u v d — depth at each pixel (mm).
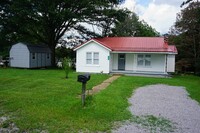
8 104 8820
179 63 28734
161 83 16656
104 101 9391
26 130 6215
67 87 13125
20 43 27344
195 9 26844
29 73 20734
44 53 30797
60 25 29906
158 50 22281
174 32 31438
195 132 6305
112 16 28250
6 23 27328
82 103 8523
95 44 22719
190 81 18922
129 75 21797
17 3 25281
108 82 15984
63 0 26781
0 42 30203
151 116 7730
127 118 7438
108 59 22469
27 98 9906
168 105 9438
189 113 8273
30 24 27359
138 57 23797
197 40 27922
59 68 29469
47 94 10883
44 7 26141
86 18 28391
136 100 10281
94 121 7035
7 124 6602
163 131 6332
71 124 6703
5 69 24766
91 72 23000
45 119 7078
